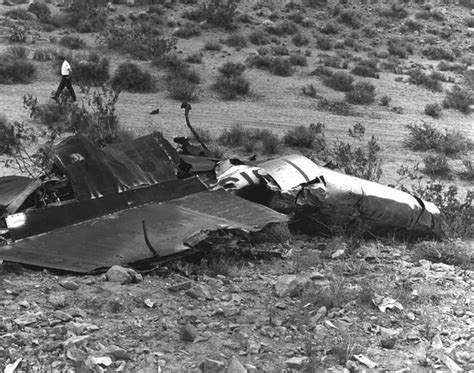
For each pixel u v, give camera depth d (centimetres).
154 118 1731
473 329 602
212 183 861
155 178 794
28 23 2675
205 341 514
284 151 1595
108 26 2745
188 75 2147
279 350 516
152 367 463
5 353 460
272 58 2492
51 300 550
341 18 3309
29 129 1385
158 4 3152
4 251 619
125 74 2022
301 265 746
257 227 713
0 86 1906
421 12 3550
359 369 495
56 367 446
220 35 2847
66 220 687
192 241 654
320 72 2417
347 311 618
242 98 2072
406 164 1605
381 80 2475
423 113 2150
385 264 807
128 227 694
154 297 587
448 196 1183
